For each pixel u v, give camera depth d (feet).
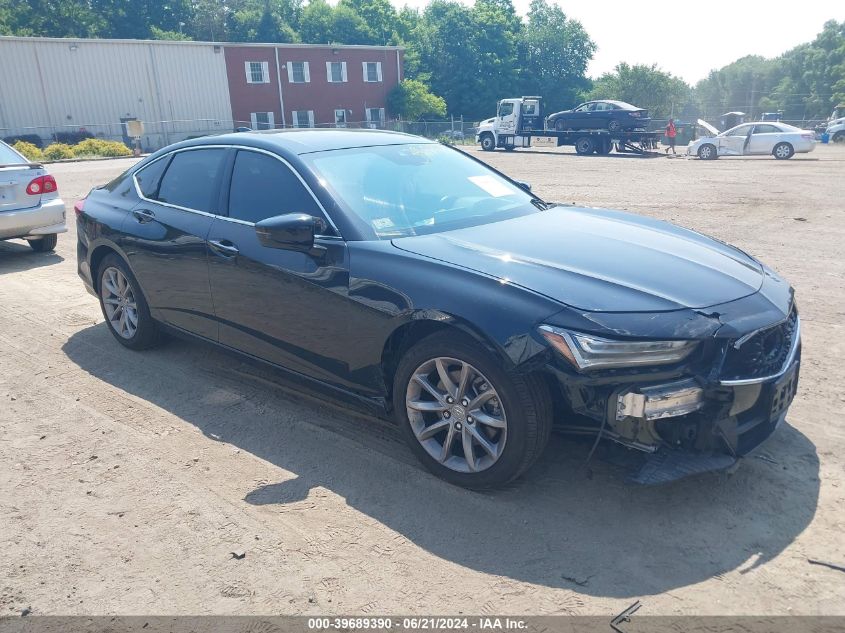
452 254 11.03
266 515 10.31
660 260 11.19
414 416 11.14
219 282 13.76
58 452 12.33
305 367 12.71
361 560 9.26
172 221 14.83
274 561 9.27
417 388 11.06
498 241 11.73
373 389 11.69
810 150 85.51
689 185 53.57
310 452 12.16
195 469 11.68
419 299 10.52
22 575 9.10
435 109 184.44
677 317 9.48
